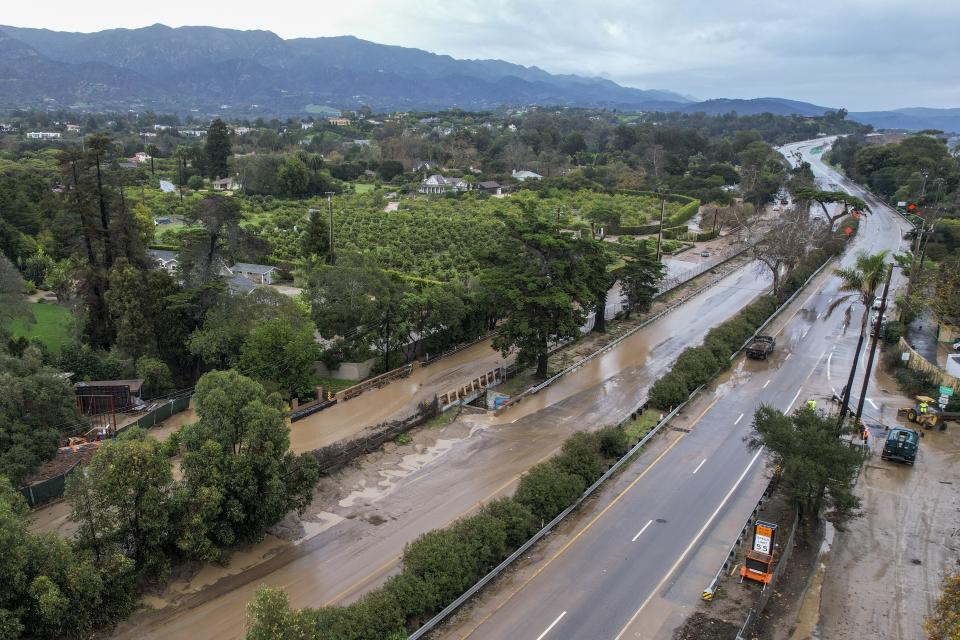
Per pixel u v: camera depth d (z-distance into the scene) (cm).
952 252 9175
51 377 3688
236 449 3159
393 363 5509
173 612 2638
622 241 11356
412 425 4444
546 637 2523
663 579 2908
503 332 5122
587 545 3152
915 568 3084
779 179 16100
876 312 7369
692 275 9356
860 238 11406
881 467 4062
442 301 5659
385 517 3394
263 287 5162
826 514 3531
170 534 2808
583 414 4734
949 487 3847
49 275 7562
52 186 11738
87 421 3966
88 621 2452
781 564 2977
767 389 5303
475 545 2830
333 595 2781
